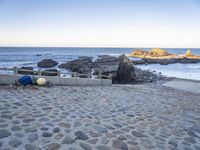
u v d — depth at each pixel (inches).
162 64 2177.7
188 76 1242.0
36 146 167.8
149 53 3563.0
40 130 201.5
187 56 3085.6
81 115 264.8
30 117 237.0
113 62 1803.6
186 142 205.9
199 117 305.9
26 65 1713.8
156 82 919.0
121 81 962.1
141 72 1227.9
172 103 398.9
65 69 1456.7
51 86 468.8
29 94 357.7
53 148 167.2
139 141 197.3
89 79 567.2
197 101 443.5
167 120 277.7
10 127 202.1
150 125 249.4
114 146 181.3
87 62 1611.7
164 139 208.7
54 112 266.2
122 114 288.5
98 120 251.1
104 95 424.2
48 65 1585.9
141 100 404.2
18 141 173.9
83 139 190.2
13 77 438.0
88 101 351.6
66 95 383.6
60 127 214.5
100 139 193.6
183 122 274.2
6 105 275.1
